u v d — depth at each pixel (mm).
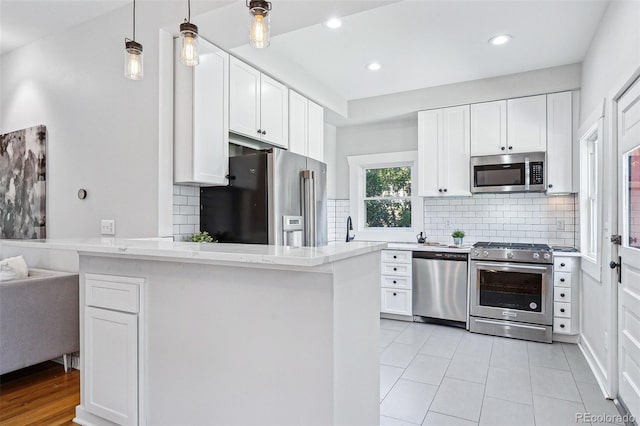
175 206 2791
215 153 2744
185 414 1609
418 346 3363
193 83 2574
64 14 2826
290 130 3654
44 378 2580
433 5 2652
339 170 5207
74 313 2713
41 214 3115
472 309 3791
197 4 2363
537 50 3328
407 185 4902
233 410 1499
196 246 1556
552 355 3135
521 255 3576
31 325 2471
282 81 3506
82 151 2934
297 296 1373
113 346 1793
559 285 3455
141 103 2629
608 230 2451
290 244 2969
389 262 4266
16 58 3400
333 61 3592
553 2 2598
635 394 2020
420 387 2523
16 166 3318
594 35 3016
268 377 1429
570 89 3656
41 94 3213
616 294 2367
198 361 1579
